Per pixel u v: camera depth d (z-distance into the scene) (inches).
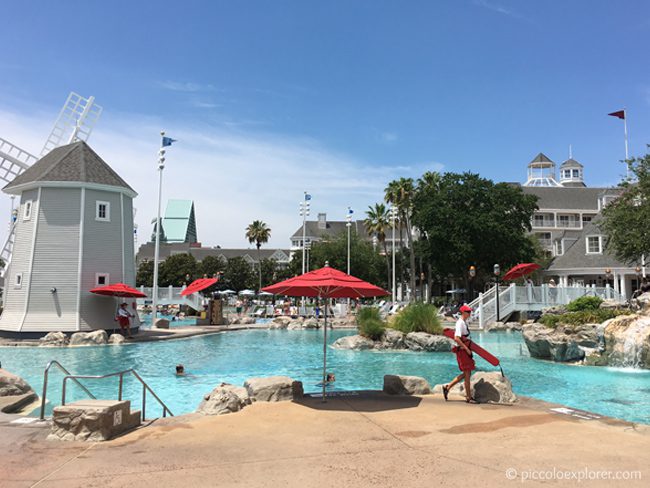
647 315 749.9
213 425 313.0
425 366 720.3
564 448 260.1
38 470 229.6
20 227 1137.4
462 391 427.5
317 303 1630.2
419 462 238.7
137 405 469.7
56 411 283.6
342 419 328.2
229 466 234.8
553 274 2023.9
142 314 1964.8
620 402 482.3
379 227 2586.1
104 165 1211.9
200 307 1857.8
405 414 342.6
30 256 1088.8
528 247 2105.1
